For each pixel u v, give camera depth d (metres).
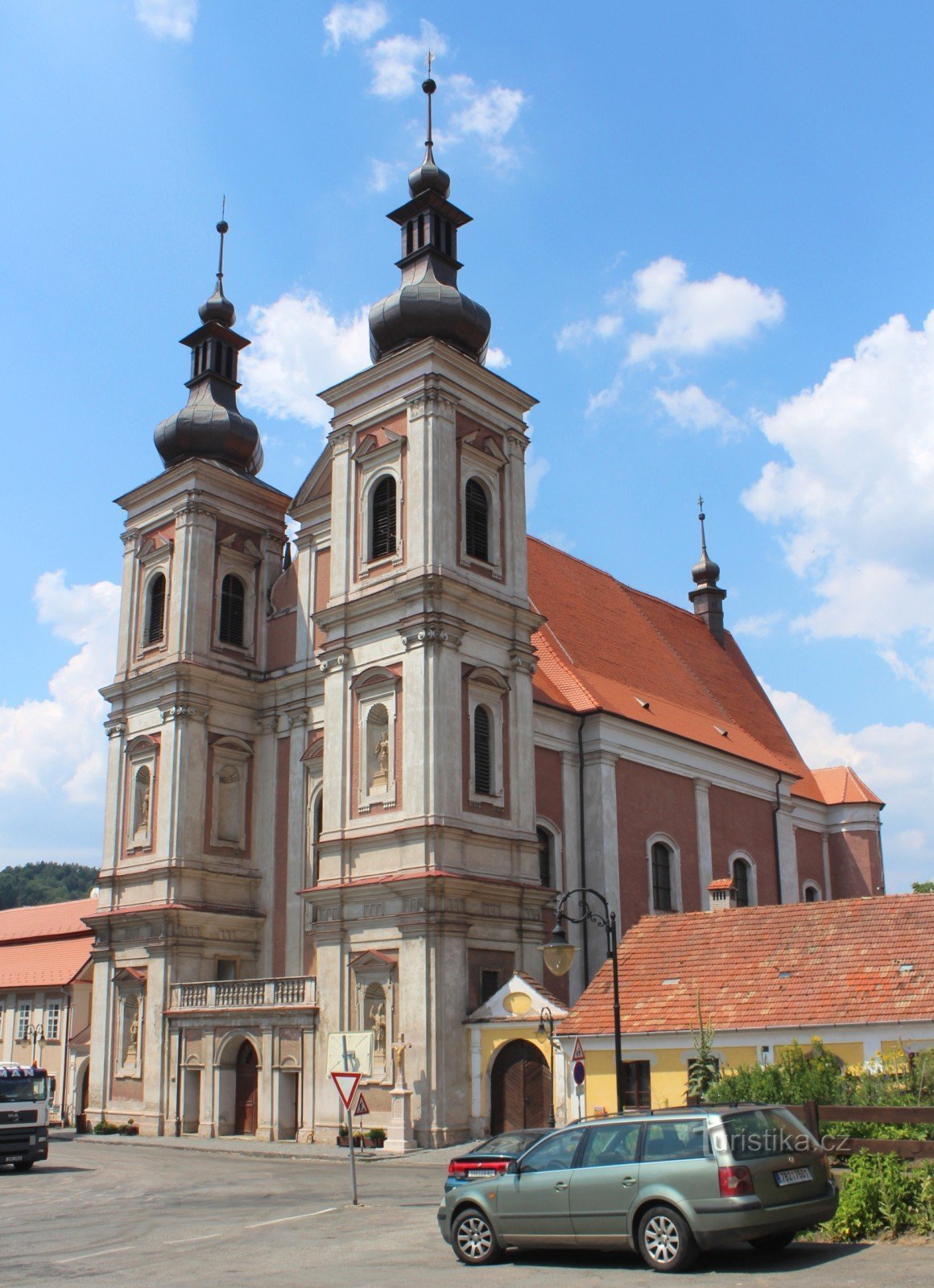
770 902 57.25
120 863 47.81
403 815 37.72
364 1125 36.41
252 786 48.50
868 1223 16.19
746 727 62.00
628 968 32.12
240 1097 41.34
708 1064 27.20
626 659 55.59
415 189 46.06
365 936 37.62
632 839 47.66
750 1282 13.58
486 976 37.38
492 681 40.12
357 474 42.62
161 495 50.66
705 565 70.62
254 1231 19.70
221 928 45.91
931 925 29.31
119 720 49.53
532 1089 34.31
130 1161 34.34
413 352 41.47
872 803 66.44
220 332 54.06
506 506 43.00
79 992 55.09
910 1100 21.77
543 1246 15.66
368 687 39.88
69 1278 15.60
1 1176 30.61
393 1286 14.24
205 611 48.56
